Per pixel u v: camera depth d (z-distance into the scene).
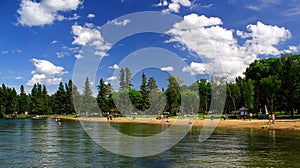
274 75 79.88
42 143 34.34
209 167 20.39
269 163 21.48
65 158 24.42
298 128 47.19
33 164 22.41
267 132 44.25
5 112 147.38
